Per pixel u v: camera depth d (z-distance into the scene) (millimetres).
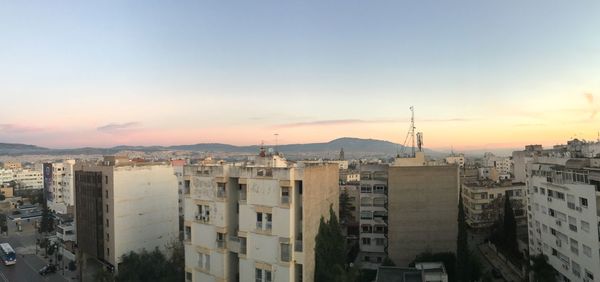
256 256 47844
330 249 52438
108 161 86188
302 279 46219
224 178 50000
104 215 79562
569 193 54062
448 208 71375
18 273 84500
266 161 56031
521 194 106375
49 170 147375
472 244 94750
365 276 69000
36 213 146125
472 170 145750
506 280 68625
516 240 80688
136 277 64562
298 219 47062
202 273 51750
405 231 71812
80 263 77062
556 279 57312
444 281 56562
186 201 53688
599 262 47500
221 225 50062
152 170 83062
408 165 76188
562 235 55969
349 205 106875
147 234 81562
